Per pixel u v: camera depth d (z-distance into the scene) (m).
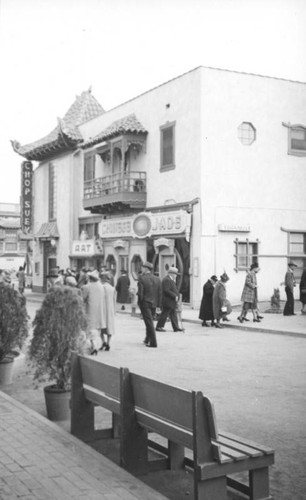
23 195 41.31
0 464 5.09
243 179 25.42
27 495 4.38
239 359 12.12
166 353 13.01
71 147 35.44
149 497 4.38
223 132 25.08
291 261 26.48
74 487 4.56
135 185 28.47
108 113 32.22
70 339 7.18
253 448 4.54
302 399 8.45
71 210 35.44
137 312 24.39
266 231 25.88
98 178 31.34
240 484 4.71
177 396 4.51
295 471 5.45
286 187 26.38
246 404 8.13
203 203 24.64
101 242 32.06
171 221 25.78
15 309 9.80
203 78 24.75
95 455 5.37
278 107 26.30
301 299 22.23
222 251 24.92
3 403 7.54
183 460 5.45
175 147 26.28
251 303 19.30
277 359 12.12
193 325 19.52
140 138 28.45
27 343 14.11
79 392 6.17
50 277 17.14
